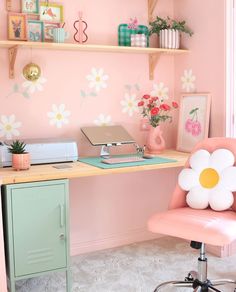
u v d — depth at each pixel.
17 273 2.27
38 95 2.85
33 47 2.73
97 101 3.06
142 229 3.35
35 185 2.26
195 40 3.08
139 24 3.16
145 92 3.24
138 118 3.23
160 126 3.32
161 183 3.41
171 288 2.48
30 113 2.84
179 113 3.23
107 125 3.11
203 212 2.26
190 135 3.12
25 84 2.80
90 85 3.02
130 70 3.16
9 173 2.32
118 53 3.10
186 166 2.45
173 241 3.31
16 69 2.77
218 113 2.91
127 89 3.16
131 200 3.29
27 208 2.26
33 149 2.57
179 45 3.21
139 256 2.99
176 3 3.25
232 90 2.85
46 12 2.80
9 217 2.22
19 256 2.27
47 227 2.33
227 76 2.82
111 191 3.20
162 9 3.25
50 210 2.32
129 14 3.11
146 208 3.36
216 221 2.10
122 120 3.17
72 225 3.07
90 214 3.13
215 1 2.86
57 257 2.38
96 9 2.98
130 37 3.03
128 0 3.10
